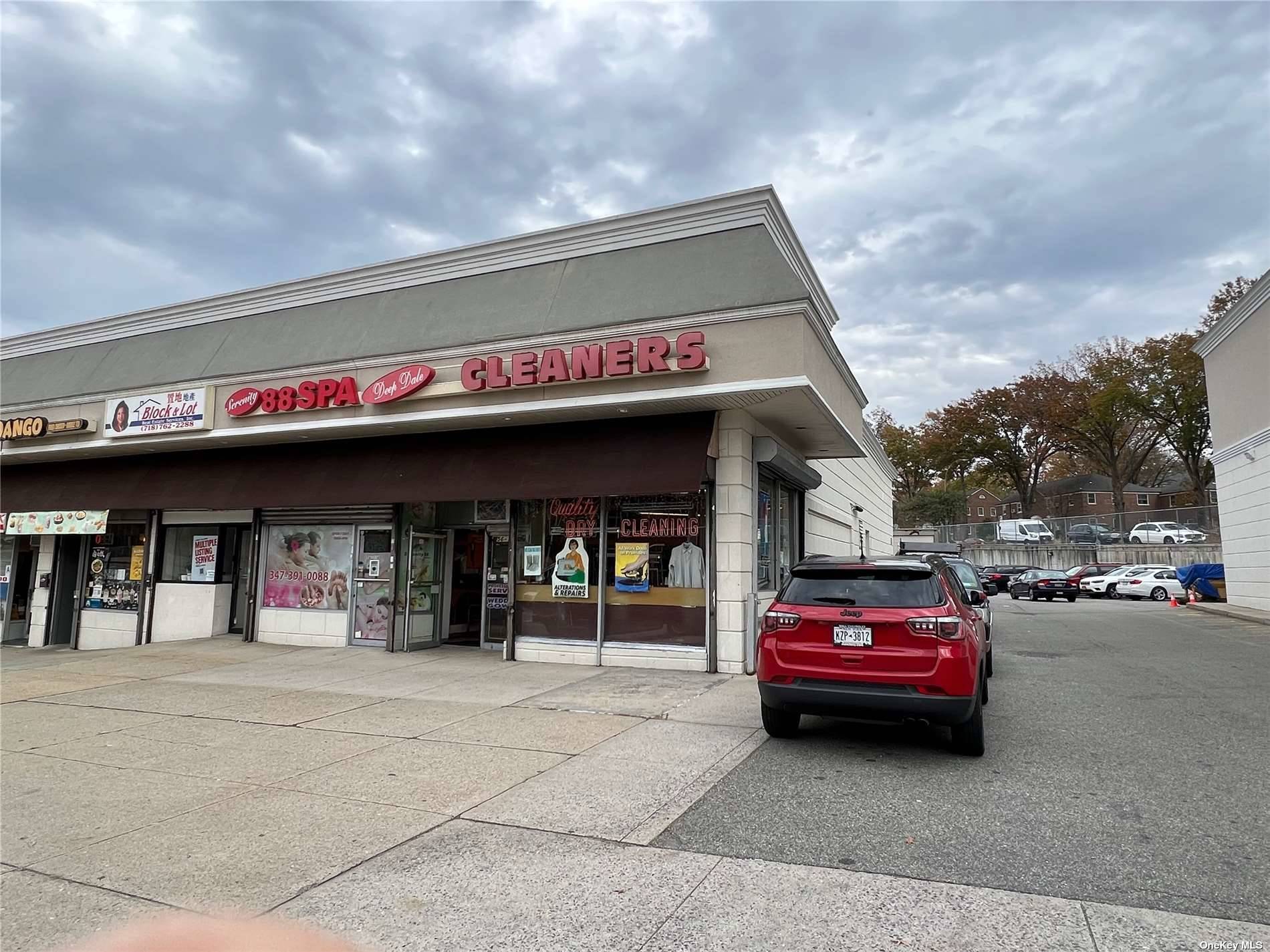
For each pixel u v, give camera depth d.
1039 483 78.88
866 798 5.07
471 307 11.51
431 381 10.88
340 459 12.49
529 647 11.41
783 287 9.29
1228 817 4.65
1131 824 4.54
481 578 13.98
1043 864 3.97
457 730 7.19
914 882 3.76
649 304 10.07
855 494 21.95
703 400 9.73
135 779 5.73
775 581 12.67
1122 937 3.20
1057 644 13.84
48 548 16.61
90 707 8.47
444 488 11.13
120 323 15.31
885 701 5.79
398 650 12.48
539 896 3.66
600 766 5.91
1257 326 17.80
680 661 10.49
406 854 4.21
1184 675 10.09
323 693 9.09
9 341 16.83
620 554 11.08
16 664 12.09
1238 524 19.91
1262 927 3.27
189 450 14.15
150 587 15.03
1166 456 59.81
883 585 6.23
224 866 4.07
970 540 54.41
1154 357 46.19
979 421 57.03
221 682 9.95
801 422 11.41
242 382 12.55
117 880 3.91
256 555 13.92
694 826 4.57
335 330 12.52
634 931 3.30
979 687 6.05
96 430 13.85
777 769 5.77
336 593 13.32
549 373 9.98
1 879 3.94
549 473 10.55
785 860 4.05
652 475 9.86
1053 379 52.97
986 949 3.11
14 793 5.40
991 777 5.52
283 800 5.18
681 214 10.70
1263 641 13.95
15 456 15.02
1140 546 38.12
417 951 3.15
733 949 3.14
